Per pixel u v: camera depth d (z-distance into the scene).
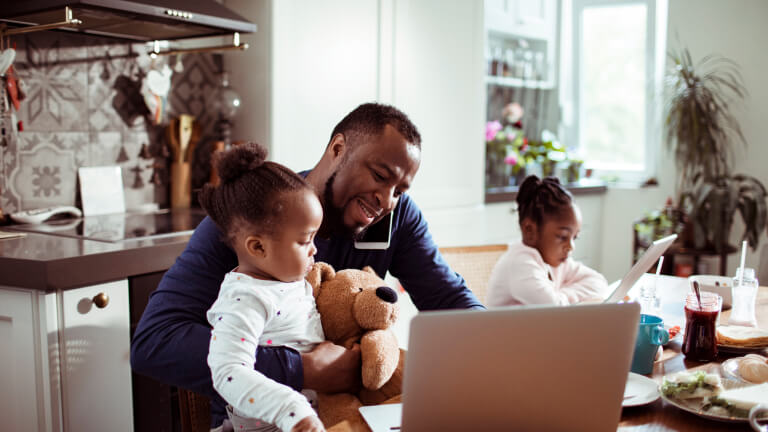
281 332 1.12
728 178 3.67
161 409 1.91
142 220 2.34
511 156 3.76
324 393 1.17
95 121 2.42
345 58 2.76
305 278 1.23
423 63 3.07
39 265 1.58
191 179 2.75
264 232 1.06
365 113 1.26
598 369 0.87
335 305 1.22
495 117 4.07
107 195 2.46
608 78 4.30
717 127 3.65
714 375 1.13
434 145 3.17
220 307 1.06
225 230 1.11
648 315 1.41
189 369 1.09
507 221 3.61
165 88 2.54
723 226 3.52
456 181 3.30
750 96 3.75
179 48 2.66
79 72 2.35
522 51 4.06
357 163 1.25
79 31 2.31
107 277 1.73
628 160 4.30
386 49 2.91
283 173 1.09
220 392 0.97
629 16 4.16
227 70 2.66
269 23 2.50
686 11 3.89
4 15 2.02
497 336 0.81
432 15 3.08
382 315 1.19
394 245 1.50
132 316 1.83
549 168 3.91
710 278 1.93
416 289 1.56
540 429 0.88
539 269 1.99
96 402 1.74
